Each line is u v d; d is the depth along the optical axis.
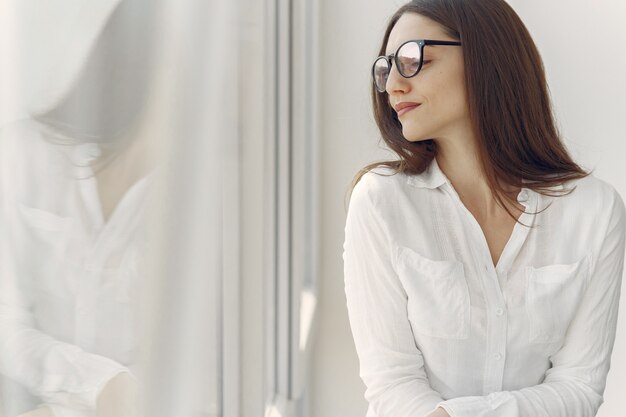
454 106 1.35
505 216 1.44
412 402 1.35
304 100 2.69
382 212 1.43
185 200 0.94
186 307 0.97
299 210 2.22
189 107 0.95
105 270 0.69
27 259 0.54
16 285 0.53
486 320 1.39
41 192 0.56
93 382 0.67
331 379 2.87
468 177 1.44
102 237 0.68
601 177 2.74
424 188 1.46
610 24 2.67
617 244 1.46
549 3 2.71
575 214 1.44
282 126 2.14
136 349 0.78
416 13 1.36
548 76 2.75
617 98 2.70
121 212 0.72
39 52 0.55
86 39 0.63
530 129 1.41
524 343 1.39
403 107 1.35
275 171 2.17
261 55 1.38
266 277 2.00
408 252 1.41
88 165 0.64
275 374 2.24
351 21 2.73
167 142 0.86
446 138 1.41
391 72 1.34
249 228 1.40
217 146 1.11
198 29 0.98
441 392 1.42
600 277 1.45
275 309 2.23
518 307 1.39
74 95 0.61
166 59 0.85
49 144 0.57
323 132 2.78
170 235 0.88
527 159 1.43
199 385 1.05
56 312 0.59
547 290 1.40
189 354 1.00
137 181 0.77
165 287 0.87
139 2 0.76
